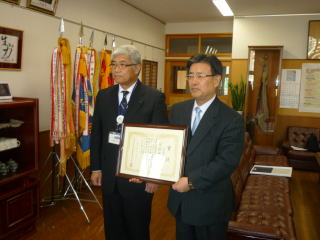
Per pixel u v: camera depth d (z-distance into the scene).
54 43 3.75
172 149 1.52
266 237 1.88
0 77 3.06
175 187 1.42
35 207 2.92
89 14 4.43
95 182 2.08
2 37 3.00
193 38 7.33
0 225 2.56
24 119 2.86
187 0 5.35
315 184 4.79
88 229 3.03
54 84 3.09
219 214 1.53
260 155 4.90
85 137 3.40
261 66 6.20
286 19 6.10
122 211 2.06
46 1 3.53
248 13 6.05
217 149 1.49
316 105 6.16
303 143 5.94
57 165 3.80
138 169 1.58
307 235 3.15
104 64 3.90
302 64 6.12
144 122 1.93
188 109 1.63
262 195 3.04
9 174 2.69
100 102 2.05
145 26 6.34
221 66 1.50
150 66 6.68
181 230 1.64
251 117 6.27
